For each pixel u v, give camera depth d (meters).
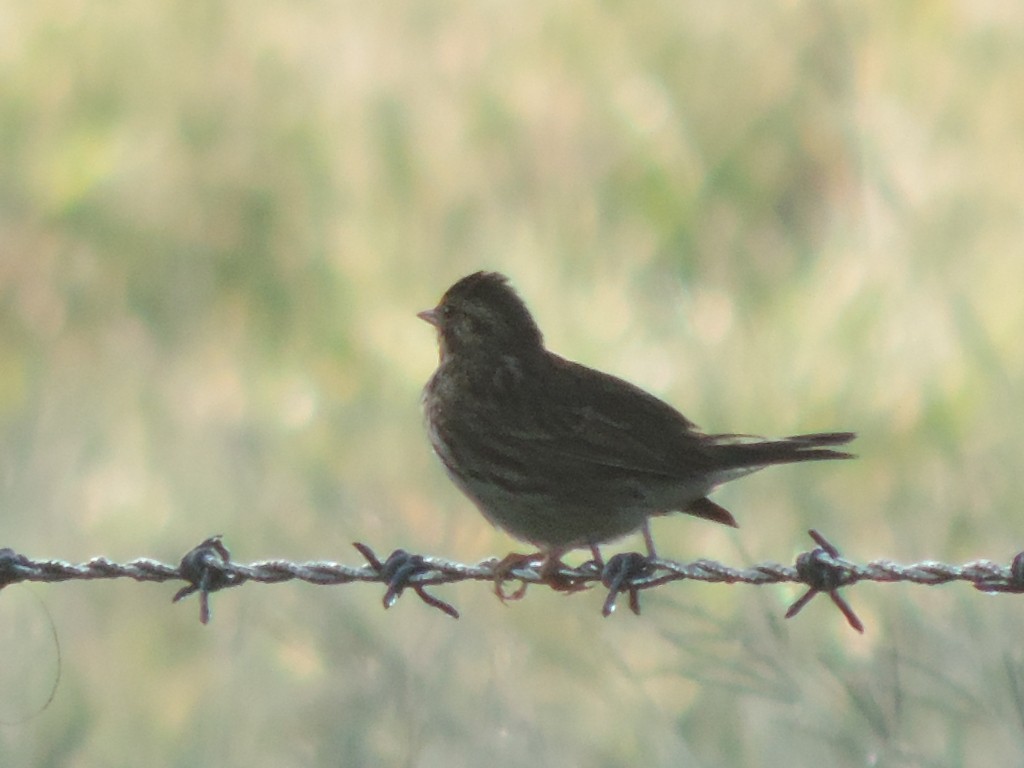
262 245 17.69
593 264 16.45
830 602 11.18
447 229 17.47
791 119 18.42
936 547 12.27
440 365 10.45
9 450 14.73
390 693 10.54
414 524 12.78
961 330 13.99
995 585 7.89
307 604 11.65
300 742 11.03
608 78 18.58
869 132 16.17
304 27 19.34
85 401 15.72
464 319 10.34
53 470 14.34
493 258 16.72
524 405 9.87
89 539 13.78
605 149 17.98
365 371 15.83
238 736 11.35
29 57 19.33
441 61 18.88
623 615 11.44
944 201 15.45
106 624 12.91
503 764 10.30
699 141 18.30
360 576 8.45
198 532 13.52
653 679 11.15
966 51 17.73
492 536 12.62
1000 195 15.59
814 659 10.24
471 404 10.04
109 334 17.00
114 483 14.38
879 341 14.46
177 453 14.62
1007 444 12.71
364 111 18.48
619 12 19.30
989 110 16.78
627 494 9.52
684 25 19.17
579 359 14.86
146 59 19.31
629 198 17.61
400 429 14.80
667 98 18.25
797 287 15.86
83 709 11.63
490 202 17.69
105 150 18.22
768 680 9.77
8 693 11.74
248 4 19.61
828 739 9.70
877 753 9.41
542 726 10.56
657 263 16.70
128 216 17.91
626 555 8.25
